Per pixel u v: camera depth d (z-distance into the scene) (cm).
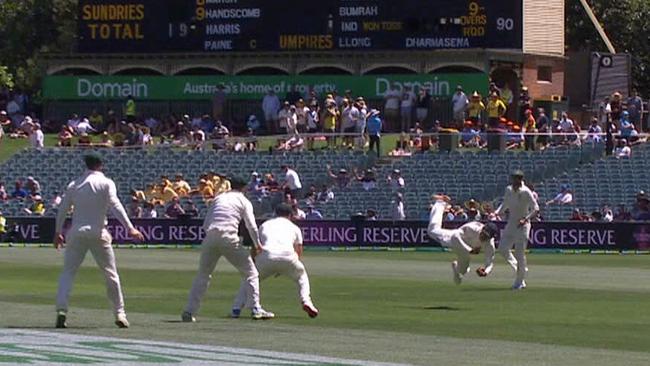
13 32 15038
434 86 10125
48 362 2753
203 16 10481
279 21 10325
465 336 3425
